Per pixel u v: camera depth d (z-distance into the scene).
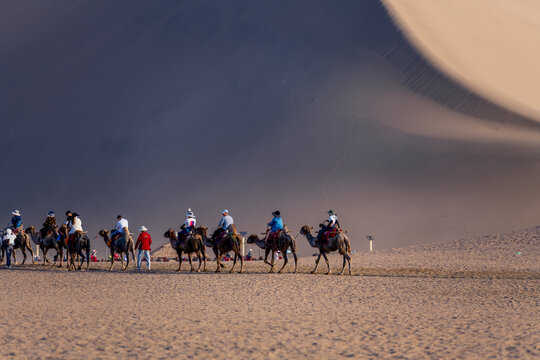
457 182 142.38
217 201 150.50
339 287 45.66
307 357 21.91
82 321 29.61
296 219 137.62
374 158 156.25
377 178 148.75
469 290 43.97
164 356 21.78
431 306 35.72
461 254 78.00
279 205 144.25
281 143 166.25
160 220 148.75
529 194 133.38
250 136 171.25
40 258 105.44
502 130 160.88
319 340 25.06
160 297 40.06
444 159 151.25
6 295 41.59
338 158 157.25
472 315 32.12
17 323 28.86
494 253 77.25
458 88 174.50
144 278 53.84
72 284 49.47
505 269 62.62
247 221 139.62
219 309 34.25
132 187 166.00
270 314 32.38
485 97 171.12
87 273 61.31
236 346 23.70
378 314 32.47
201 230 64.00
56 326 28.09
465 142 156.25
